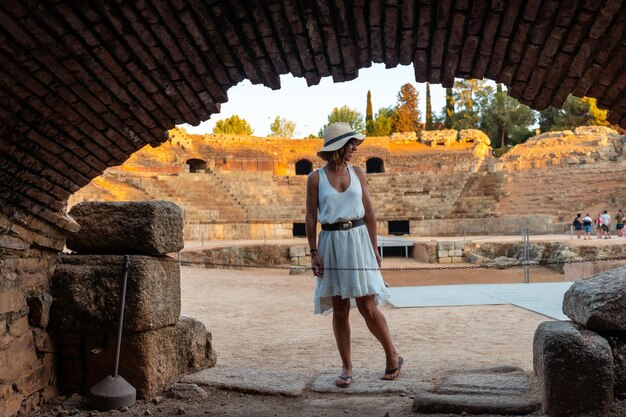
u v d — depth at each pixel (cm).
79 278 553
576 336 453
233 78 512
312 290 1841
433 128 8400
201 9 430
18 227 510
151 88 496
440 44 475
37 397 530
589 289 505
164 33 444
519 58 476
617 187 4116
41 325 542
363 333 1005
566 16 425
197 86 509
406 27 461
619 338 488
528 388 539
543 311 1192
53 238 553
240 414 507
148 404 536
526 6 425
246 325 1134
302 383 602
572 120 6675
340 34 468
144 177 4278
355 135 574
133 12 419
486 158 5453
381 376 627
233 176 4662
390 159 5478
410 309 1296
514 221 3903
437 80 520
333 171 574
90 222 583
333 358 791
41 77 439
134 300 543
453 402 500
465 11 440
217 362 777
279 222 4097
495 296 1484
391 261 3297
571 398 447
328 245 555
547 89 502
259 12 441
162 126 550
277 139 5703
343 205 554
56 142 496
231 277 2247
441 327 1048
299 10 445
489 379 576
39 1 389
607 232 3091
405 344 892
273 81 520
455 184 4616
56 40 419
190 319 657
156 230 579
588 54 454
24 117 459
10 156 475
